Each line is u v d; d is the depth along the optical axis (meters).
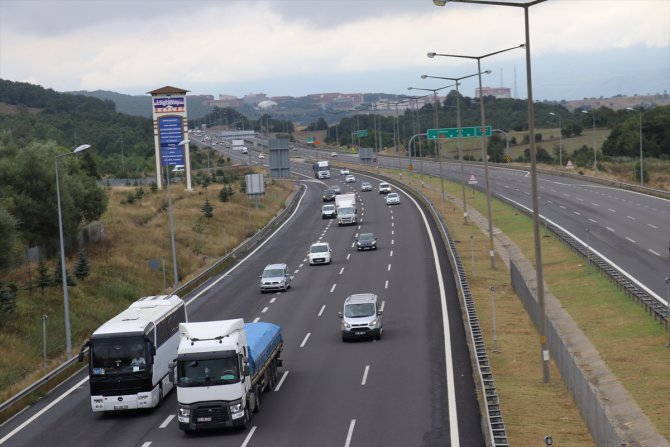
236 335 42.28
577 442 38.34
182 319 55.09
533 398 46.69
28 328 73.94
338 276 95.00
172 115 187.38
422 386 47.97
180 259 114.31
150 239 123.44
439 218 131.38
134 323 47.38
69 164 114.94
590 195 158.62
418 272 93.12
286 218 166.50
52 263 97.50
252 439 39.66
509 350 59.31
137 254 111.31
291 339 64.56
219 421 40.84
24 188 99.62
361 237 116.19
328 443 38.22
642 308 67.69
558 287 82.25
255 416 43.97
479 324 64.75
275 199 190.88
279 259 113.38
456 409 42.69
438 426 39.84
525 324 67.94
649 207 134.25
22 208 97.69
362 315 62.44
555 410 44.09
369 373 52.12
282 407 45.44
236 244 131.38
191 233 133.62
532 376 52.19
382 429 39.97
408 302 76.62
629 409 45.09
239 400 40.97
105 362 45.81
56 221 101.25
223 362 41.12
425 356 55.75
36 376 58.62
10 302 74.62
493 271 94.94
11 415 48.53
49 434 43.47
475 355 52.28
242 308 79.44
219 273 104.94
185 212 150.75
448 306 73.50
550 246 107.31
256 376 44.38
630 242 101.69
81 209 112.44
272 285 87.12
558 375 52.03
